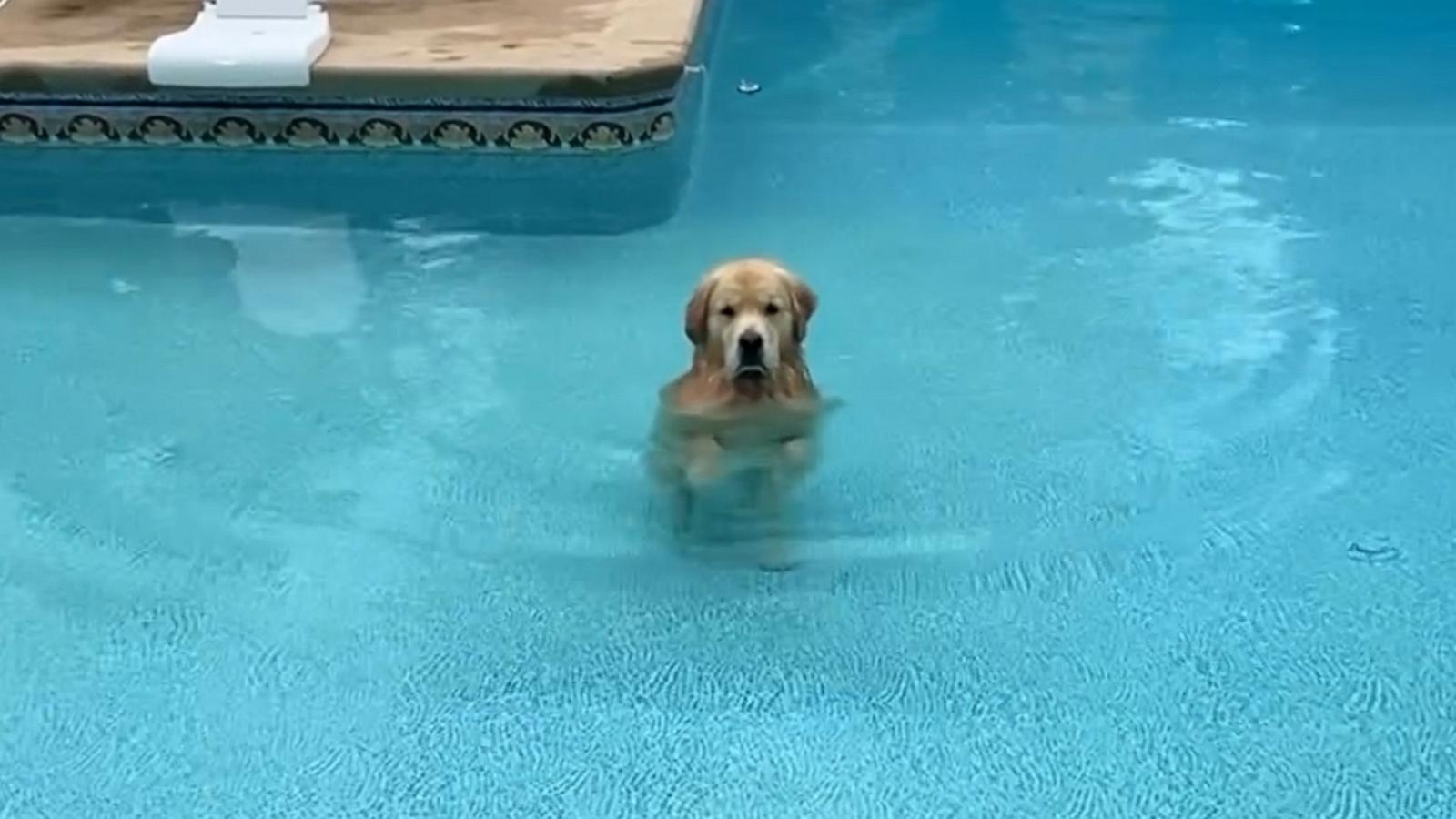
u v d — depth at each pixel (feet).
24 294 12.77
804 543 10.32
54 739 9.25
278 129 14.06
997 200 13.75
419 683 9.51
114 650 9.76
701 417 10.10
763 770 9.00
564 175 14.11
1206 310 12.32
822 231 13.32
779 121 15.16
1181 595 9.96
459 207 13.79
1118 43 16.84
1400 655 9.57
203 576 10.23
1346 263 12.84
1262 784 8.88
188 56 13.69
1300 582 10.04
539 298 12.57
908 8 17.89
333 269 13.00
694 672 9.52
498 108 13.79
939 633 9.73
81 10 14.85
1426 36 16.80
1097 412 11.34
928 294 12.51
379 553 10.34
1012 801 8.83
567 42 14.08
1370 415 11.30
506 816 8.79
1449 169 14.10
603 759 9.06
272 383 11.75
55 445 11.26
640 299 12.51
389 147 14.05
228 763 9.10
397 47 13.99
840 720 9.24
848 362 11.78
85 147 14.26
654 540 10.36
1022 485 10.77
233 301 12.66
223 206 13.91
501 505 10.65
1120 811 8.77
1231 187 13.89
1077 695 9.37
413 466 10.98
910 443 11.07
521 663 9.61
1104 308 12.36
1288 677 9.46
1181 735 9.14
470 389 11.62
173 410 11.53
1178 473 10.85
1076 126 14.97
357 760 9.10
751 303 9.89
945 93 15.74
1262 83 15.80
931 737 9.15
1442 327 12.09
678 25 14.39
